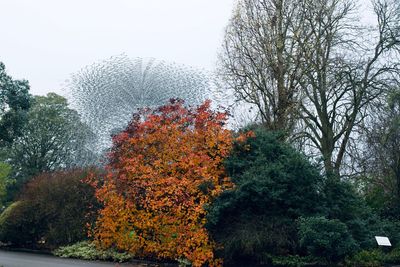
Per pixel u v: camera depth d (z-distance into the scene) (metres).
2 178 39.47
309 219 14.41
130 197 17.00
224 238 14.97
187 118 17.50
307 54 21.59
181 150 16.69
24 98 23.05
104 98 39.03
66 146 49.94
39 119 51.84
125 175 16.98
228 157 16.59
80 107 41.00
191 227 15.33
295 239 14.88
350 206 16.16
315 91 24.09
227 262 15.43
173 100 18.23
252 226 14.79
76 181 21.66
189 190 15.71
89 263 17.06
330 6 22.28
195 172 16.03
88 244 19.73
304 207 15.41
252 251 14.73
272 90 20.70
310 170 15.48
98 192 17.98
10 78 22.84
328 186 16.12
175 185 15.59
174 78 38.38
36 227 22.44
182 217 15.80
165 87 37.97
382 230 17.45
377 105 22.59
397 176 21.75
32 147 52.12
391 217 20.75
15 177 50.97
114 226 17.48
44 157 52.34
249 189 15.01
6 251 23.02
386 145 22.03
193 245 15.19
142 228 16.67
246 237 14.40
